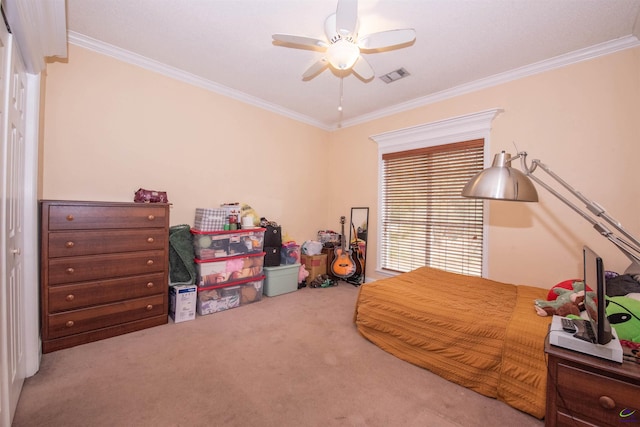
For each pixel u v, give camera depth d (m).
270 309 3.11
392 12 2.04
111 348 2.16
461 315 1.91
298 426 1.45
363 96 3.59
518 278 2.85
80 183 2.50
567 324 1.20
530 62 2.72
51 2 1.40
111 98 2.66
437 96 3.45
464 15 2.06
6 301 1.32
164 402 1.59
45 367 1.88
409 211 3.79
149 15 2.17
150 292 2.54
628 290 1.86
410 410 1.59
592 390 1.02
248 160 3.75
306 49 2.62
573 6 1.95
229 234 3.11
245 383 1.79
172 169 3.07
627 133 2.32
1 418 1.21
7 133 1.29
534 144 2.77
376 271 4.13
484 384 1.74
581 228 2.53
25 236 1.78
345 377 1.88
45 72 2.23
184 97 3.14
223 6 2.05
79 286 2.17
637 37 2.23
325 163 4.80
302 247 4.33
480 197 1.50
